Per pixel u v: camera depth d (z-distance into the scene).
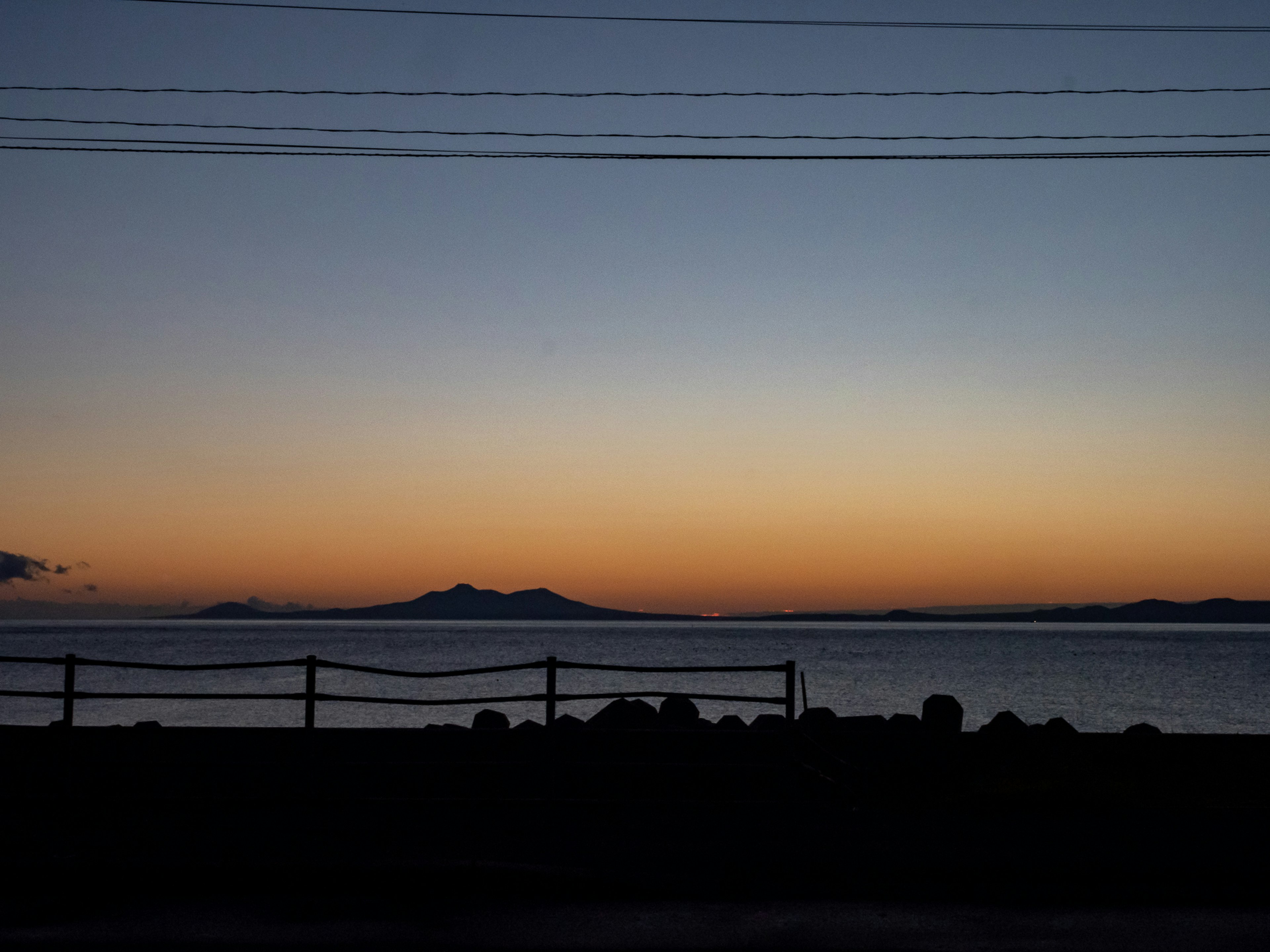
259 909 7.23
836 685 57.81
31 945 6.39
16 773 11.52
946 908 7.39
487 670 10.09
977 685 58.91
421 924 6.89
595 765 10.08
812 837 8.91
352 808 9.83
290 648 128.88
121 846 8.34
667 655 107.38
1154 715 41.75
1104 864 8.11
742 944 6.52
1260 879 8.00
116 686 53.09
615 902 7.46
